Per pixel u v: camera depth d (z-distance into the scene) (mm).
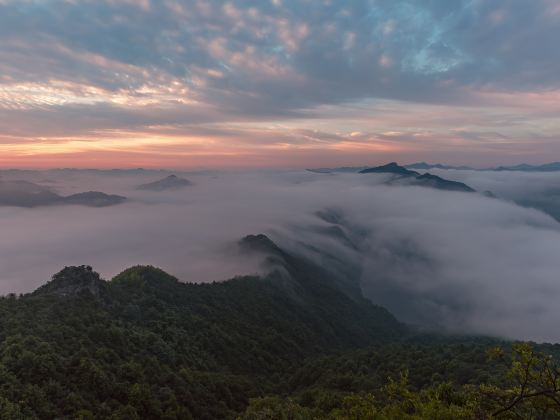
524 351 10797
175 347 85500
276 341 118438
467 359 80875
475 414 11812
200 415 60594
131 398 53719
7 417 39812
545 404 10547
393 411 13992
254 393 77062
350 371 83500
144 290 115125
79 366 54469
